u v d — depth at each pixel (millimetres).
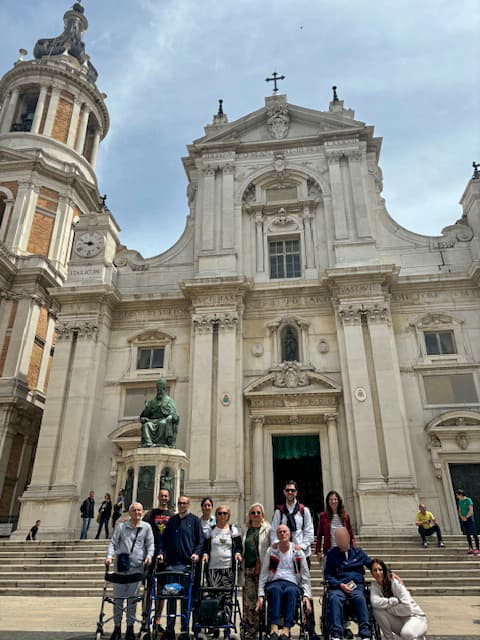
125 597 6453
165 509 7730
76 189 31062
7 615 8938
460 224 22125
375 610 5980
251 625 6473
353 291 20062
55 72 33500
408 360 19719
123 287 23094
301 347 20328
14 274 25922
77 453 18703
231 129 24922
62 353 20531
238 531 6941
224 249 21969
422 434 18469
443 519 17141
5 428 22656
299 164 23734
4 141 31125
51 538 17125
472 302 20281
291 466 19953
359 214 21734
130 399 20625
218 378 19375
